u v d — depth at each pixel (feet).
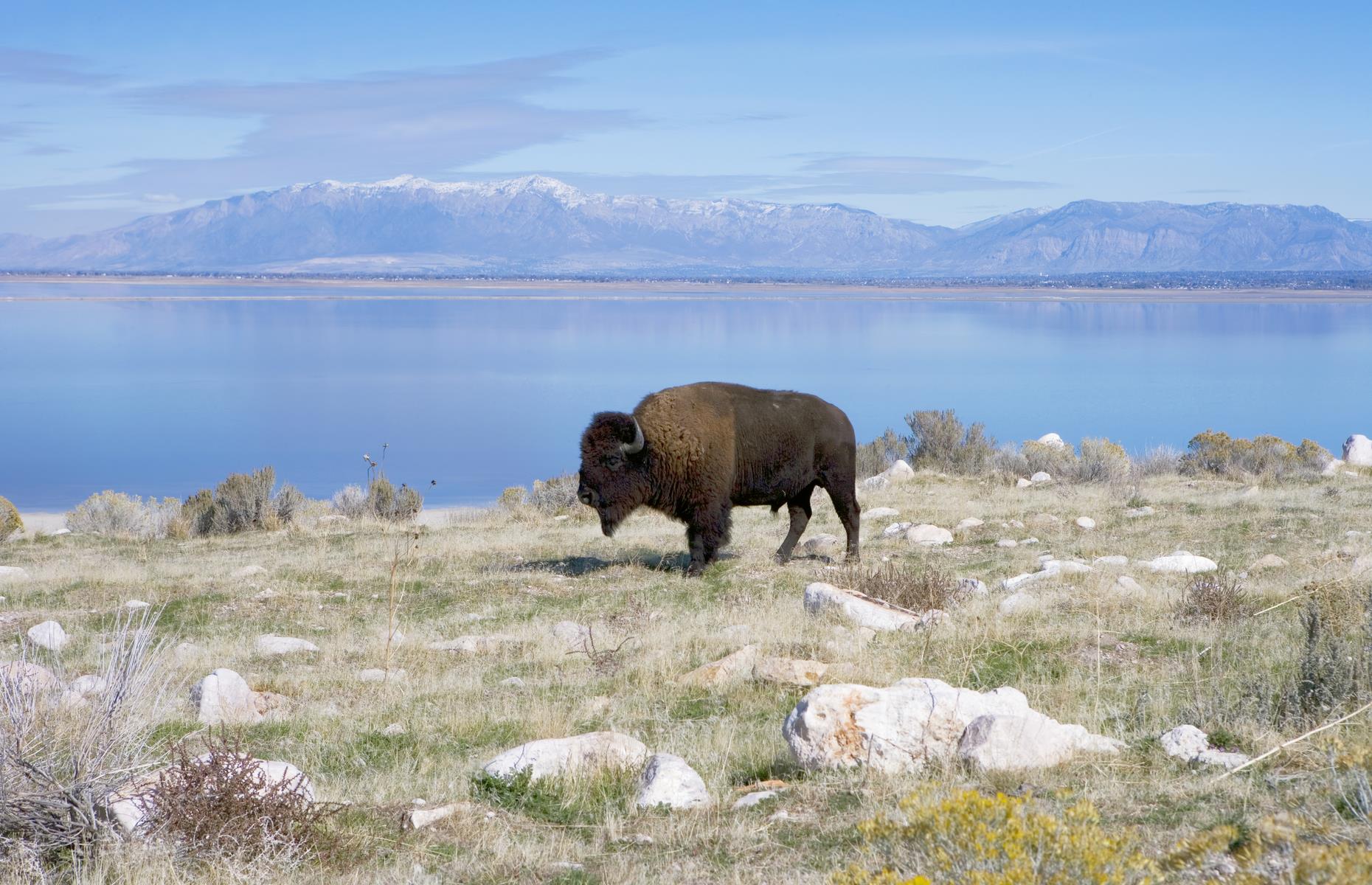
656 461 120.06
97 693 54.60
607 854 46.14
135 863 44.60
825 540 141.18
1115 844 33.81
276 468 457.68
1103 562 114.83
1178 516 151.12
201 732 66.23
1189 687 66.44
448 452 504.84
